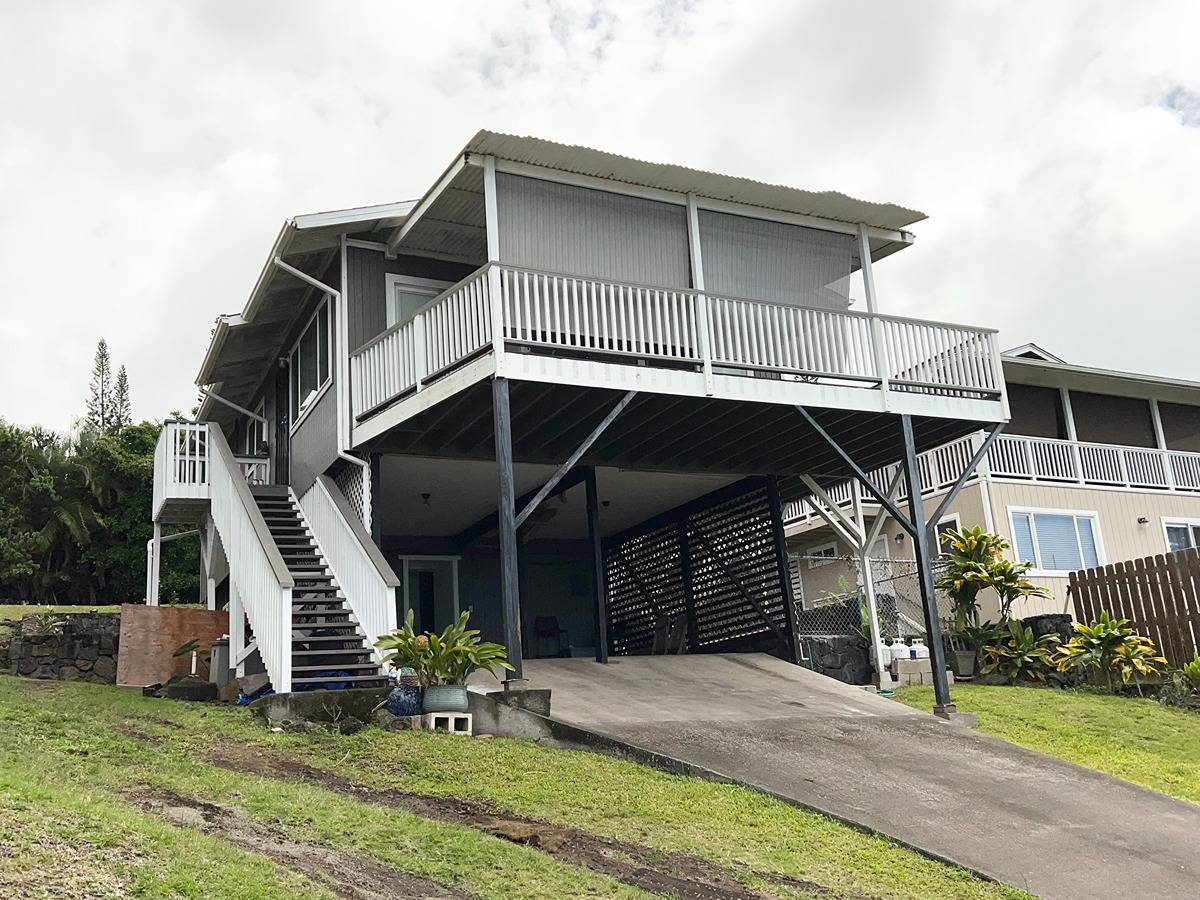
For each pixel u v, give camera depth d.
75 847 4.80
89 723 9.26
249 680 11.13
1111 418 22.55
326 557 12.62
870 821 7.57
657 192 12.47
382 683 10.52
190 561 31.42
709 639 16.64
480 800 7.25
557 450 13.41
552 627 18.23
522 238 11.66
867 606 16.00
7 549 28.56
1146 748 10.85
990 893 6.38
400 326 11.87
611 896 5.56
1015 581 15.68
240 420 20.06
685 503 17.28
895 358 13.11
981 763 9.54
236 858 5.19
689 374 11.54
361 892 5.10
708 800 7.66
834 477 16.36
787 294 13.27
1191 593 14.13
